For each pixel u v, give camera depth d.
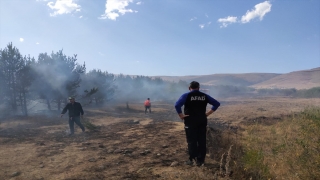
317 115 10.23
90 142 8.16
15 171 5.25
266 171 4.79
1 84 16.55
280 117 15.37
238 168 4.94
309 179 4.61
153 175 4.91
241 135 9.12
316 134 7.45
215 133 7.61
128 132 10.13
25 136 9.45
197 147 5.56
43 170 5.32
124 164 5.64
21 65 16.89
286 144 6.97
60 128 11.84
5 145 7.74
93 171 5.20
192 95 5.44
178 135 8.88
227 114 18.41
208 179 4.46
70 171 5.22
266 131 10.02
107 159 6.06
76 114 10.17
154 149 6.98
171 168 5.28
